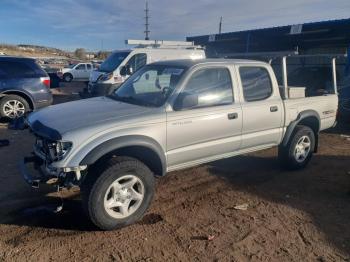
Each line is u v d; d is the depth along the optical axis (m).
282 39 17.03
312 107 5.94
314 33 15.38
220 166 6.12
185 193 4.95
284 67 5.69
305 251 3.59
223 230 3.95
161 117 4.11
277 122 5.39
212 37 19.70
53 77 16.62
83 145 3.58
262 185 5.32
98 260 3.34
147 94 4.67
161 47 13.28
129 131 3.83
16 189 4.90
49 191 4.84
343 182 5.54
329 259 3.46
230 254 3.49
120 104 4.49
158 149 4.07
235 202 4.70
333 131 9.26
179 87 4.35
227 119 4.70
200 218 4.21
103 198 3.68
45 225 3.94
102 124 3.76
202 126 4.45
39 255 3.38
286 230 3.99
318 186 5.35
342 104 9.67
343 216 4.38
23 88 9.70
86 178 3.69
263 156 6.78
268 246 3.66
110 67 12.39
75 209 4.33
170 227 3.98
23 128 4.67
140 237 3.75
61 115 4.09
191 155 4.48
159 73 4.78
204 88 4.59
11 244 3.55
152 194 4.07
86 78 28.81
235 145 4.94
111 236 3.75
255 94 5.17
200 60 4.84
